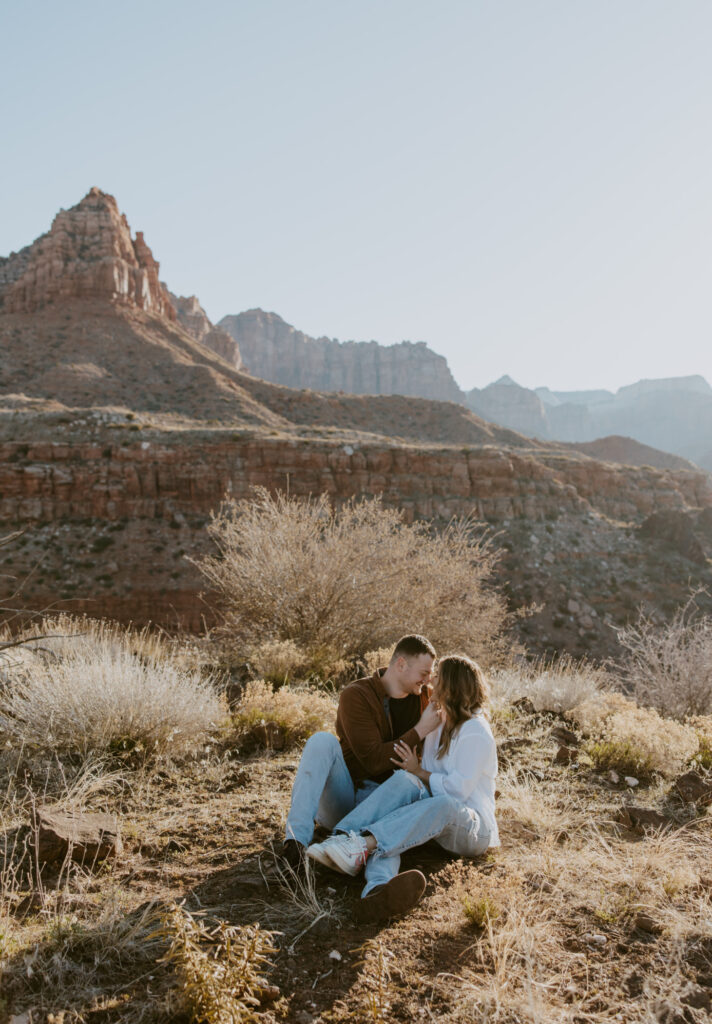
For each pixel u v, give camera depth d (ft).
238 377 314.96
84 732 14.82
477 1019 7.34
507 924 8.86
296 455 154.81
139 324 317.42
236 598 31.17
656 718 18.45
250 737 17.20
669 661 25.58
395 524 33.94
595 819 13.28
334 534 31.22
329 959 8.38
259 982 7.50
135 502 141.38
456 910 9.62
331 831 11.90
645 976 8.20
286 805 13.14
